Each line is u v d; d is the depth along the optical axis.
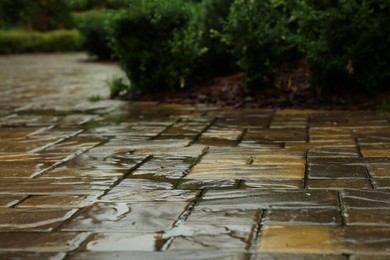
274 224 3.18
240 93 8.55
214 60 9.88
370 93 8.09
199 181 4.13
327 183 4.01
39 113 7.84
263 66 8.49
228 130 6.25
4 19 12.96
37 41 26.27
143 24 8.96
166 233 3.08
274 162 4.69
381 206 3.47
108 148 5.41
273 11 8.90
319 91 8.05
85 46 20.27
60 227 3.21
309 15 7.87
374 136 5.73
